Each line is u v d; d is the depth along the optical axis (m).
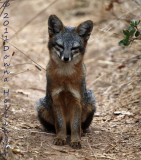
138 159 8.36
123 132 10.32
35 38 21.16
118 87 14.64
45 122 10.26
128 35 10.62
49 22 9.56
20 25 22.95
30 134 9.60
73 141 9.12
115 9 20.06
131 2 19.09
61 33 9.48
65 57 8.79
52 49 9.42
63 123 9.48
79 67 9.34
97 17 21.23
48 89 9.66
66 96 9.58
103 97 14.01
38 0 27.80
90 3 25.27
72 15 24.28
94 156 8.53
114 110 12.42
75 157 8.34
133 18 15.30
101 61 17.58
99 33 17.88
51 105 9.75
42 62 17.42
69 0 27.08
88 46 19.89
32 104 12.70
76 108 9.44
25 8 25.98
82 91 9.62
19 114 11.37
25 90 14.06
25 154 8.11
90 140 9.69
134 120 11.22
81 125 10.42
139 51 15.95
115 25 18.73
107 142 9.55
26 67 16.41
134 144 9.34
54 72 9.24
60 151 8.73
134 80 14.26
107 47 19.06
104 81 15.54
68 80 9.25
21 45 19.02
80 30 9.62
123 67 16.11
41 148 8.69
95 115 12.09
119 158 8.44
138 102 12.74
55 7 26.38
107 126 10.98
